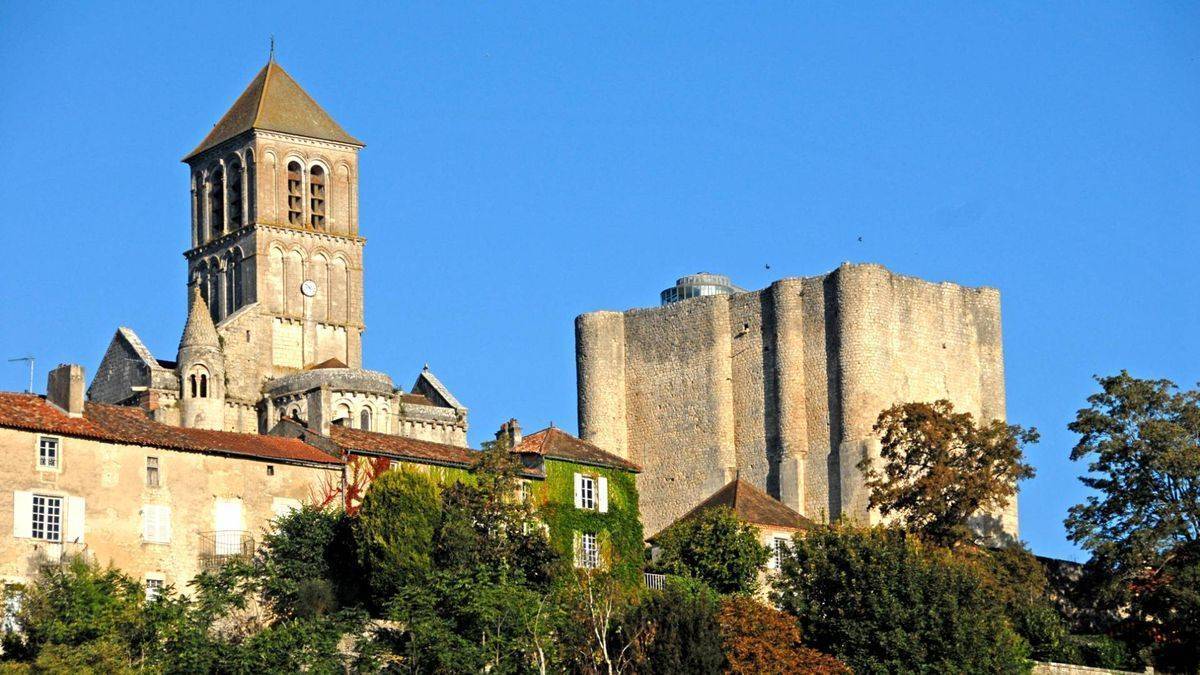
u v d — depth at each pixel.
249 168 187.75
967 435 146.38
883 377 166.88
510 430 134.62
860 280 167.12
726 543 129.75
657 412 175.75
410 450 127.31
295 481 121.31
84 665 101.81
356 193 191.12
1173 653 133.88
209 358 170.50
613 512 130.38
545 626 109.25
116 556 113.88
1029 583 140.00
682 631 109.00
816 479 167.12
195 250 190.12
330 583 114.69
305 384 172.25
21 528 110.94
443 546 114.94
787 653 113.12
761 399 171.25
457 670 106.94
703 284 185.88
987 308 175.88
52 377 116.88
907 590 119.19
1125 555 138.38
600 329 178.12
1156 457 140.12
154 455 116.50
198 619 109.06
